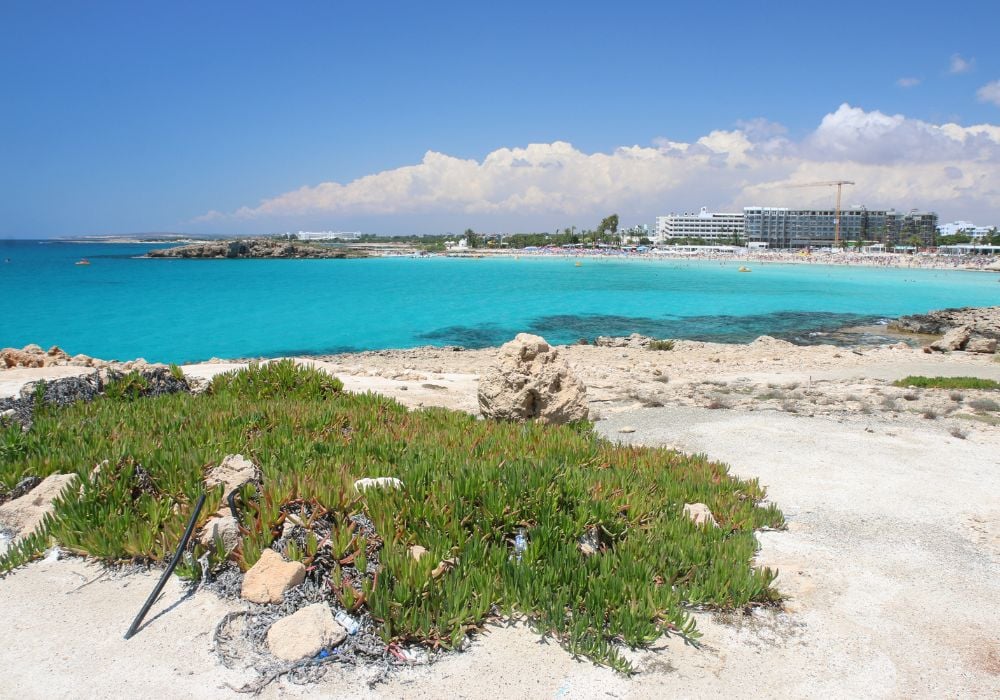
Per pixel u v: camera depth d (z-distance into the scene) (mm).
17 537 7367
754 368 30797
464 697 5145
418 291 85938
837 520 9406
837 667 5773
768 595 6926
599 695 5215
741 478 11375
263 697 5062
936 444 13930
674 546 7457
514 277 117625
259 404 12672
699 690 5359
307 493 7426
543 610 6176
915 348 42469
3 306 59969
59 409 11766
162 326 49156
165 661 5406
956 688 5508
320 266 159125
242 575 6559
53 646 5547
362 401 14547
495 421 13891
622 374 27484
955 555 8211
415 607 5922
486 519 7367
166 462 8234
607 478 9133
